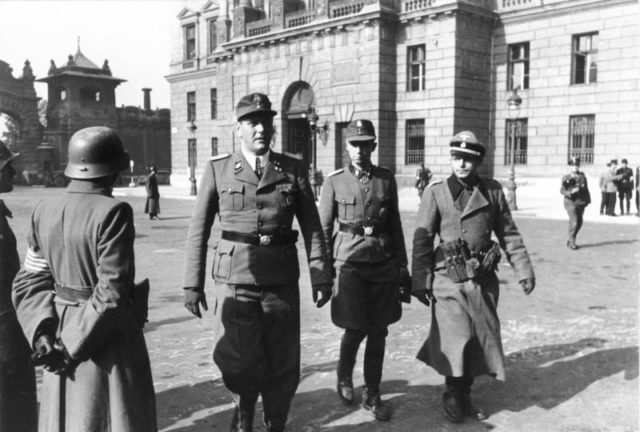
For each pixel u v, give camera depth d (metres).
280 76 31.25
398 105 27.78
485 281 4.05
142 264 10.62
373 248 4.16
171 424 3.90
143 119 52.75
